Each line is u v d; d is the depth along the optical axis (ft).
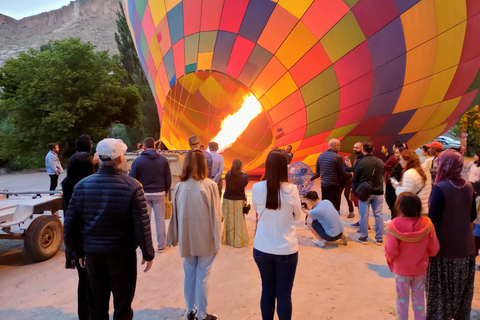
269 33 23.59
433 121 32.17
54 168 32.22
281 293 8.23
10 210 14.71
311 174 20.48
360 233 17.53
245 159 40.83
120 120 80.89
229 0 23.25
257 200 8.38
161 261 14.82
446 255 8.20
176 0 24.72
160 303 11.08
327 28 23.09
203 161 9.78
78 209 7.77
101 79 71.56
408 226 8.15
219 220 9.74
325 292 11.73
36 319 10.23
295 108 25.53
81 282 9.46
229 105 37.40
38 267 14.40
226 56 24.75
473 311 10.25
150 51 29.12
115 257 7.61
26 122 68.03
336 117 26.40
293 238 8.25
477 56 26.27
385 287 12.10
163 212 15.84
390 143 33.83
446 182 8.30
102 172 7.77
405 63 24.71
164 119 31.71
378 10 22.71
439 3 22.97
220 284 12.41
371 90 25.41
